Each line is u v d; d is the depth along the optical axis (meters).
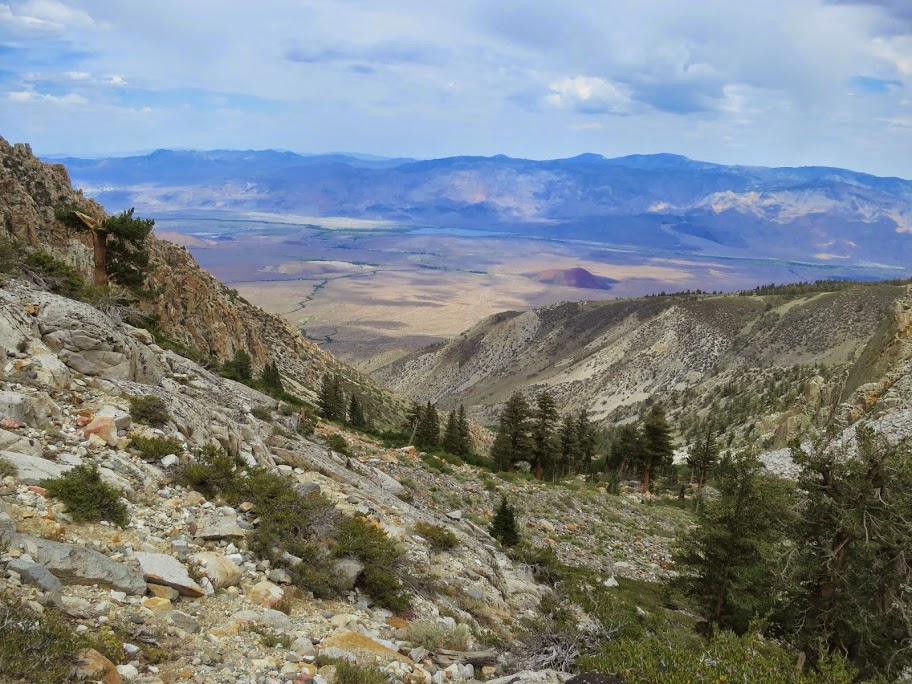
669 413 192.00
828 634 20.05
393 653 10.88
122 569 9.48
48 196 80.06
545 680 10.73
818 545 21.66
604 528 43.09
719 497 24.02
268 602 11.13
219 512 13.72
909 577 20.03
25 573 8.08
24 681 6.26
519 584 21.56
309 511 15.59
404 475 37.22
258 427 24.91
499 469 72.62
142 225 39.28
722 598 23.36
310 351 164.12
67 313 18.81
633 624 17.75
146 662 7.82
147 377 21.94
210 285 123.62
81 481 11.09
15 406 12.79
